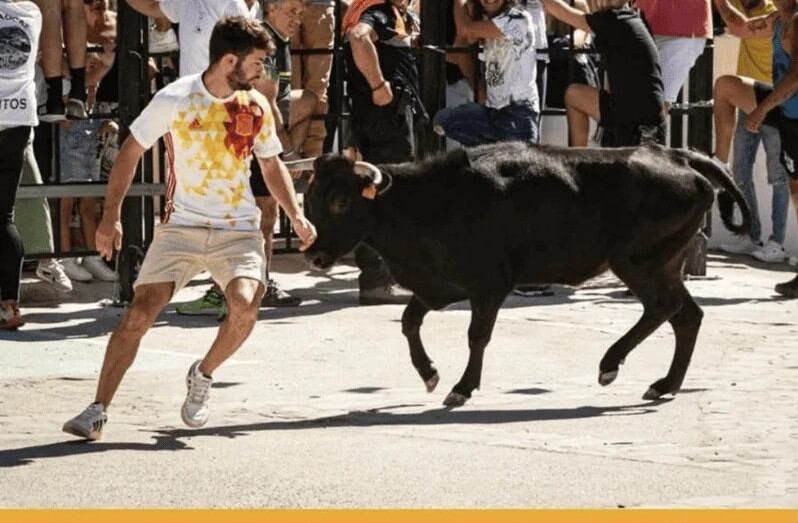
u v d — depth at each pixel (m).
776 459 10.54
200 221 11.04
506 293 12.65
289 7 16.48
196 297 17.34
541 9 17.77
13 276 15.43
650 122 17.28
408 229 12.58
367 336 15.36
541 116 18.34
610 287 18.33
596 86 18.95
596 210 12.77
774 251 20.58
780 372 13.84
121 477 9.92
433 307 12.86
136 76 16.72
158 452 10.66
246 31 10.82
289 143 16.66
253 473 10.02
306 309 16.80
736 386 13.23
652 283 12.88
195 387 11.40
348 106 17.75
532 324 16.03
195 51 16.02
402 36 16.83
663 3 18.22
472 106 17.52
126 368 11.09
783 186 20.45
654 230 12.85
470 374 12.49
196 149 10.93
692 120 19.17
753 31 18.92
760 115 18.06
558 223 12.71
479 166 12.63
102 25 18.09
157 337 15.20
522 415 12.08
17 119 15.23
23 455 10.55
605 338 15.37
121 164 10.92
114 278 18.12
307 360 14.23
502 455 10.61
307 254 12.59
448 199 12.54
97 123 17.61
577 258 12.85
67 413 12.00
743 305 17.45
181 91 10.92
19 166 15.39
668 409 12.34
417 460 10.44
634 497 9.46
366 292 17.03
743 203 13.30
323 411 12.19
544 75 17.98
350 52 16.84
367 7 16.80
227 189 11.04
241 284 11.01
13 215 16.28
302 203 19.16
